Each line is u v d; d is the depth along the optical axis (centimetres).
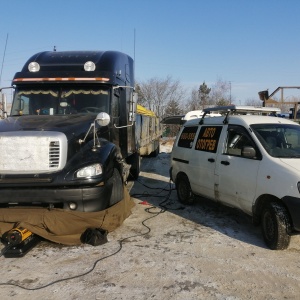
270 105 1842
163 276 421
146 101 4794
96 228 538
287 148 561
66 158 507
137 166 1054
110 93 684
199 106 4994
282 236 488
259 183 532
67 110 675
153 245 523
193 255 486
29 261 464
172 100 4831
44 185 488
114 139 701
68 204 509
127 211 650
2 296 374
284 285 401
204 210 727
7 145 495
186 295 377
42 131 512
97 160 516
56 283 402
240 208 589
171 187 983
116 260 466
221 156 639
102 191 519
